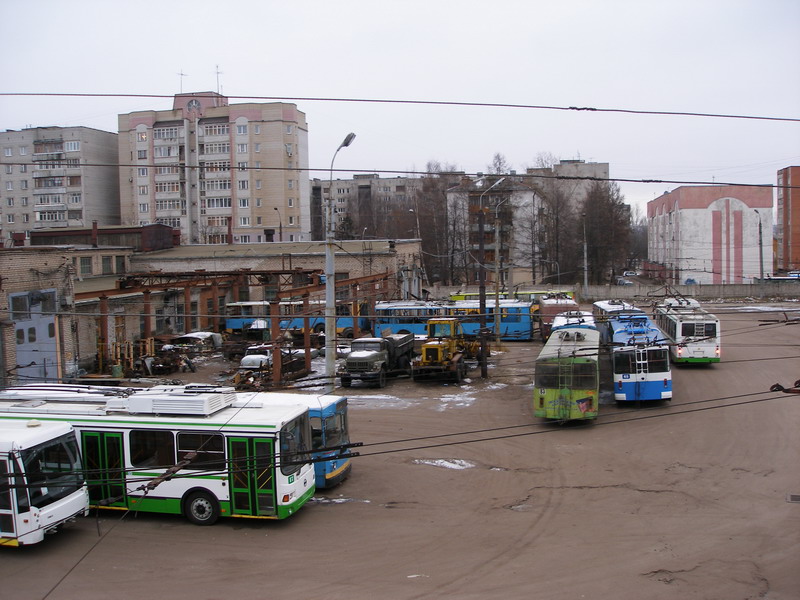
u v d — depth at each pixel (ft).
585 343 87.45
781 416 79.71
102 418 53.16
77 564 44.32
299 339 132.05
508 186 264.93
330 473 58.70
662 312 122.21
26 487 44.29
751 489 56.29
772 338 142.82
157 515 53.83
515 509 53.52
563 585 39.81
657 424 78.84
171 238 201.16
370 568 42.83
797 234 272.72
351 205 383.24
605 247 267.39
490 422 82.28
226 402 54.24
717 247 249.96
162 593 39.86
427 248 279.28
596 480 60.13
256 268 179.42
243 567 43.39
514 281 267.18
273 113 272.31
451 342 108.99
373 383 105.60
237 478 50.31
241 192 275.59
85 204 297.94
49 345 102.06
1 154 305.73
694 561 42.83
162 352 121.29
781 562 42.45
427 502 55.77
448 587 39.83
